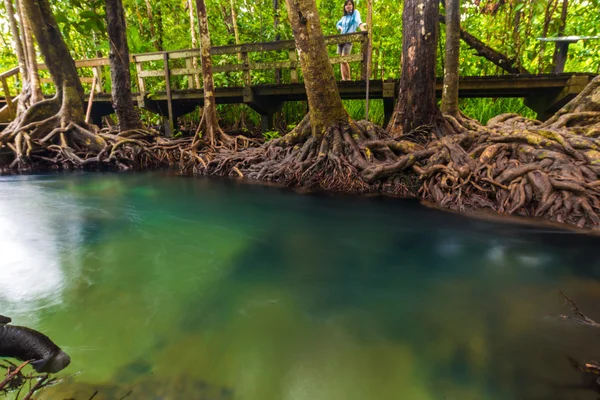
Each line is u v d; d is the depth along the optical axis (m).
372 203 4.34
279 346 1.65
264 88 7.78
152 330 1.76
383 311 1.96
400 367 1.50
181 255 2.81
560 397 1.30
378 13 9.22
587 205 3.22
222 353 1.59
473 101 7.96
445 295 2.13
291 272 2.48
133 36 8.44
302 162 5.50
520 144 4.16
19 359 1.49
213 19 10.52
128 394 1.32
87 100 9.13
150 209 4.29
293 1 4.70
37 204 4.53
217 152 7.42
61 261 2.66
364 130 5.58
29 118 7.46
